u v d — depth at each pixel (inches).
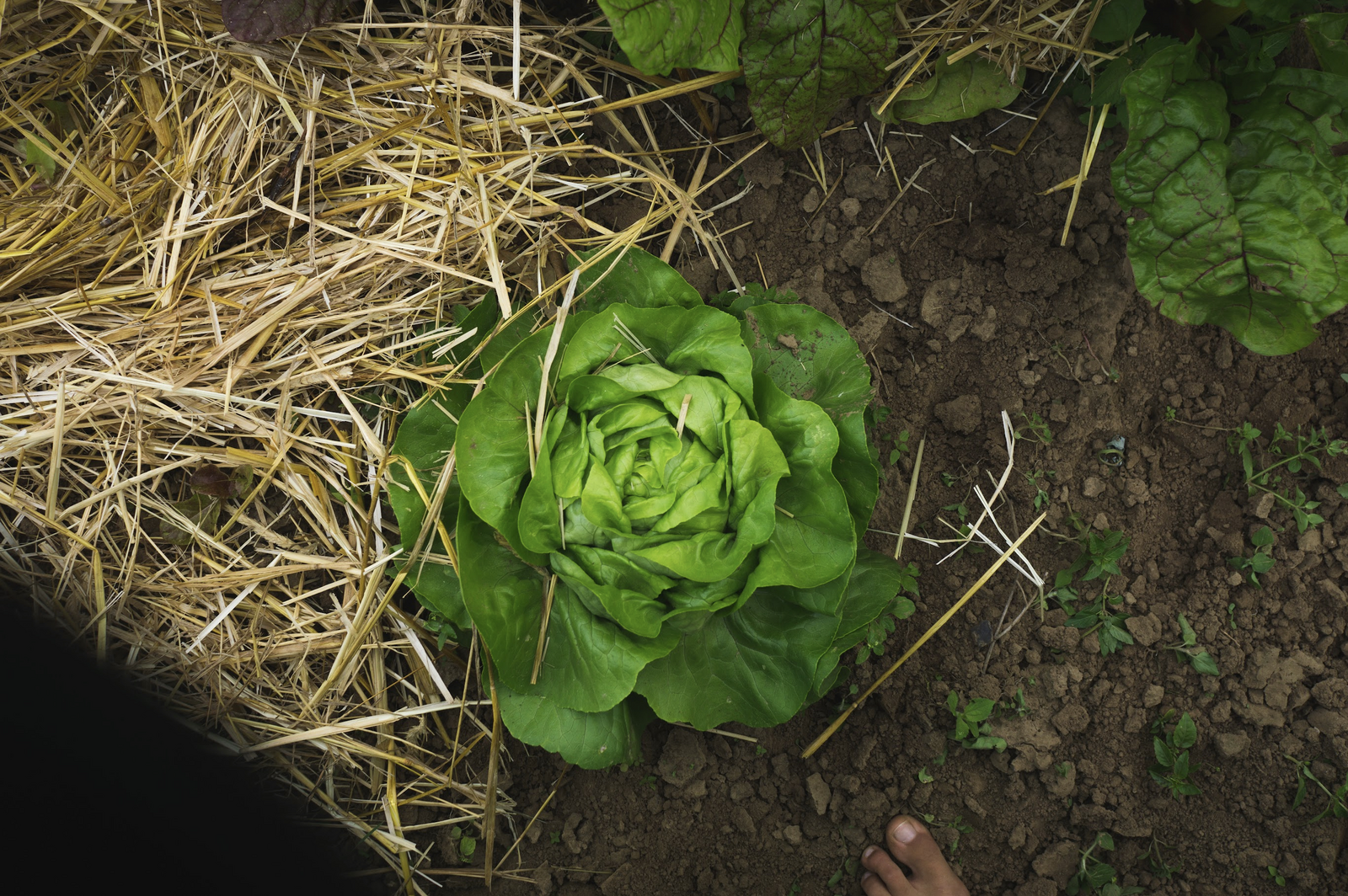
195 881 64.2
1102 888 90.0
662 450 67.4
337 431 79.7
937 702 91.8
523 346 71.6
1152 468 91.4
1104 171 87.2
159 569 80.6
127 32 76.1
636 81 86.9
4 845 55.6
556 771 91.0
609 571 69.4
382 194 79.2
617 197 88.5
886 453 92.0
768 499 66.6
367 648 85.4
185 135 77.6
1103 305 89.4
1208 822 90.4
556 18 85.3
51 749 61.5
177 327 75.1
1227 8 74.9
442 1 81.0
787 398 70.5
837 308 91.1
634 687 76.7
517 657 72.6
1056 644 91.4
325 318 77.9
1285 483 90.9
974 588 88.2
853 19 72.5
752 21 71.5
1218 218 70.8
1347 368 90.2
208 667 81.0
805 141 83.6
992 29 81.9
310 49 77.2
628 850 90.8
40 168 75.7
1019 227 88.9
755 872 91.0
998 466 91.7
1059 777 91.2
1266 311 72.2
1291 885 88.6
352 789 87.7
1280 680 89.9
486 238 77.0
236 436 80.5
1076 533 91.5
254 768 83.2
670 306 75.3
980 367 91.2
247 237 79.5
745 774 91.7
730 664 77.9
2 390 75.9
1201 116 71.3
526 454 71.5
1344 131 70.9
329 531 80.1
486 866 86.7
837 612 75.0
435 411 76.2
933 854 88.2
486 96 80.6
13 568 77.4
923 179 89.3
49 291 77.0
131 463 79.6
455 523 77.6
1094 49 83.7
